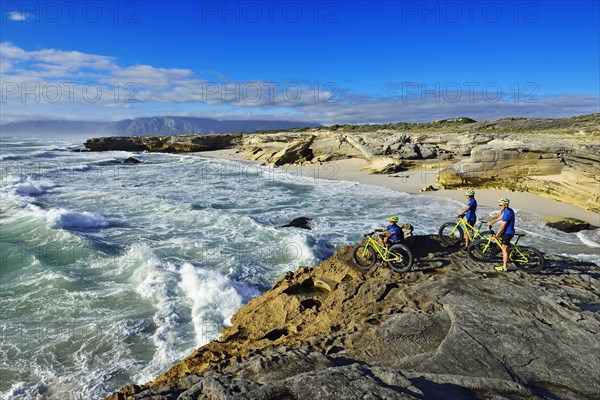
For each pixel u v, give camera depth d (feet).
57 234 53.93
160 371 27.12
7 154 196.65
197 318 33.50
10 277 41.45
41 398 24.64
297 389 14.34
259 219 68.80
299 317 27.73
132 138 279.08
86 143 265.75
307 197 91.86
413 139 160.35
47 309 35.22
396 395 13.80
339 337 22.45
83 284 40.01
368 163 154.20
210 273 41.86
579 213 70.54
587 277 29.40
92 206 77.56
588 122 176.96
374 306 26.55
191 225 63.41
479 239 32.89
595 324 21.75
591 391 16.89
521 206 76.38
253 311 30.58
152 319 33.78
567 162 82.28
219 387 14.53
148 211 73.26
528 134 145.18
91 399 24.44
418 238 38.14
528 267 31.22
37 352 29.12
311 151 182.80
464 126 228.43
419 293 27.02
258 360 17.97
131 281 41.32
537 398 15.60
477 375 17.89
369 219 68.80
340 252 36.76
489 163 94.12
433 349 20.61
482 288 27.07
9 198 79.51
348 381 14.66
